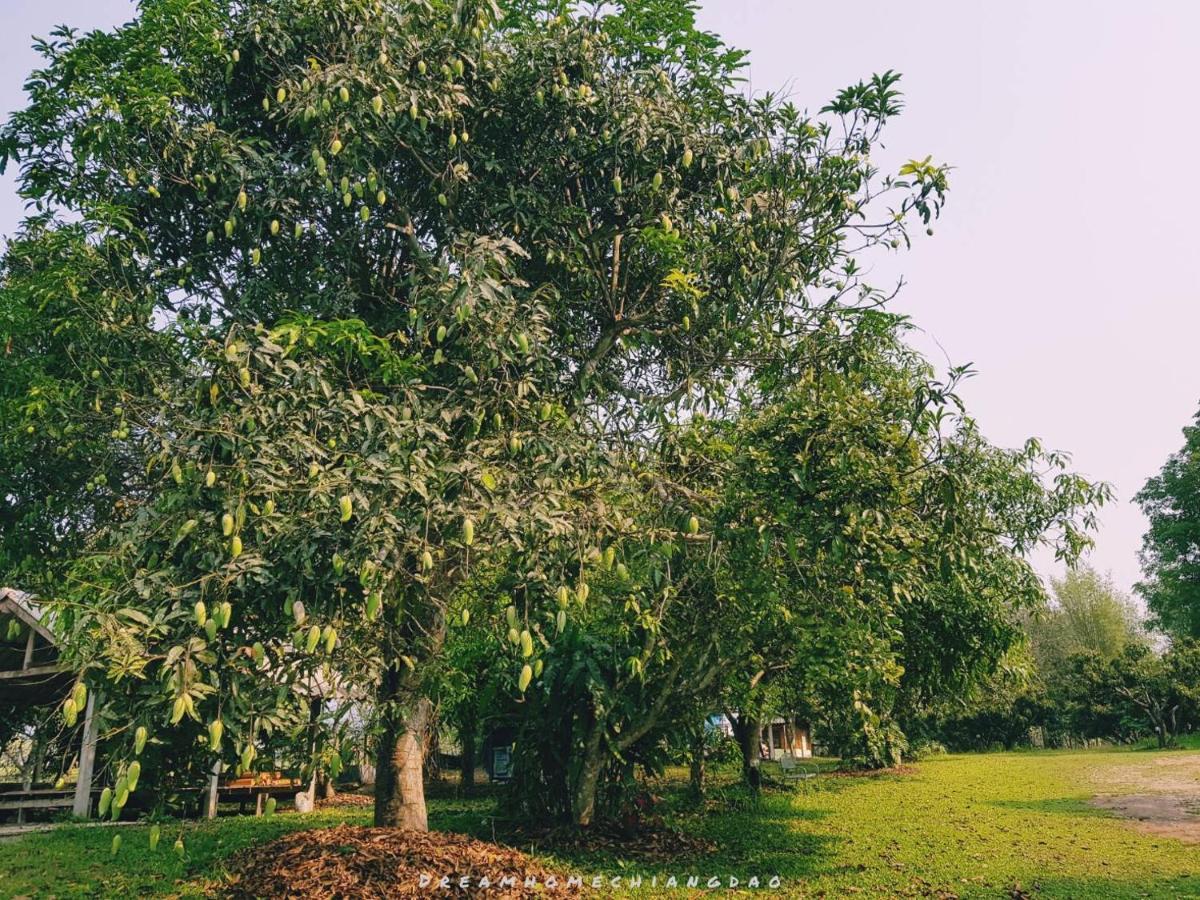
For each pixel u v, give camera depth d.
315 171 7.27
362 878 7.08
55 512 8.48
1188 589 31.86
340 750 5.65
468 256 6.08
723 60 8.45
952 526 5.99
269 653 5.12
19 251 7.65
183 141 7.27
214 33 7.52
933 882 8.66
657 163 7.81
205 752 5.08
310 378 5.62
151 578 4.70
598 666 10.91
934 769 24.47
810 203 7.94
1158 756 26.75
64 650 4.45
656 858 10.00
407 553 5.49
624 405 8.71
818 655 9.48
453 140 7.45
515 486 5.80
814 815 14.09
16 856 10.02
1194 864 9.29
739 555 7.15
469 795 17.69
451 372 7.27
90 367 7.47
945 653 11.34
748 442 6.78
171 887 8.41
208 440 5.20
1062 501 10.62
